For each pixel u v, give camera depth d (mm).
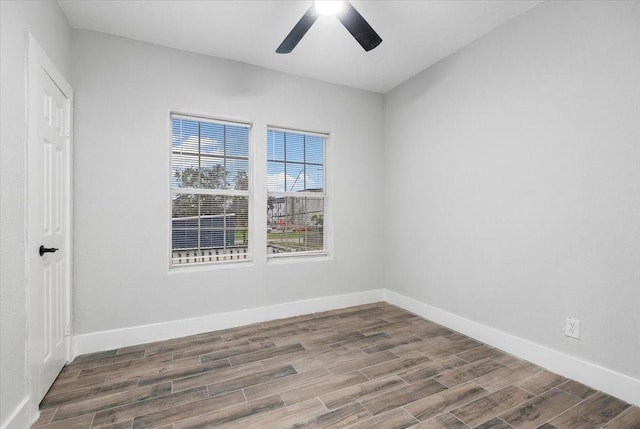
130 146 2508
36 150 1646
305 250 3383
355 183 3555
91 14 2201
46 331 1820
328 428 1516
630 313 1717
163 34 2475
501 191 2389
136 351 2377
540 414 1625
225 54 2799
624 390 1727
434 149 3008
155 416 1613
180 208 2779
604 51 1812
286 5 2143
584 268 1907
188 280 2713
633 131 1700
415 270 3254
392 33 2480
